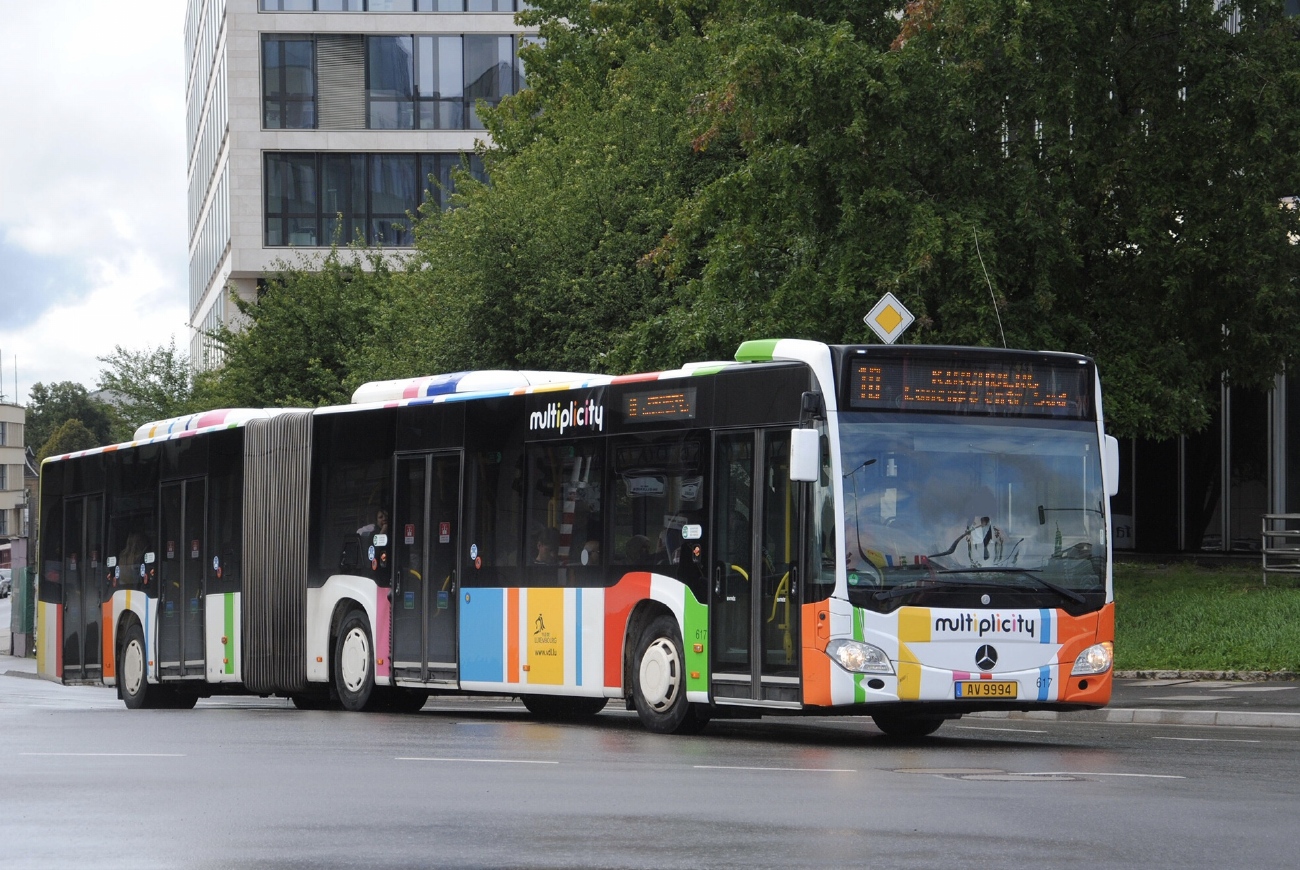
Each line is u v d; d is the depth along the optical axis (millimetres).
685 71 38594
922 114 27484
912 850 9109
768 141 28922
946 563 16531
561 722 20906
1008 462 16922
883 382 16781
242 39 74312
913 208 26922
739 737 18062
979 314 26781
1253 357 30812
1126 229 29312
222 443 27078
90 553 31984
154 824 10195
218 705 29516
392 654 22875
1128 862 8711
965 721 21562
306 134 74250
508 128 52125
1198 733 18766
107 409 64250
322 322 55750
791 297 28531
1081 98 28562
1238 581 31562
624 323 36688
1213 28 29453
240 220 74000
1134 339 29328
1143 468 39938
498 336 37531
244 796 11625
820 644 16391
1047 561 16844
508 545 20844
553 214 37875
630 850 9109
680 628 18250
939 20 26906
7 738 17594
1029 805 11070
